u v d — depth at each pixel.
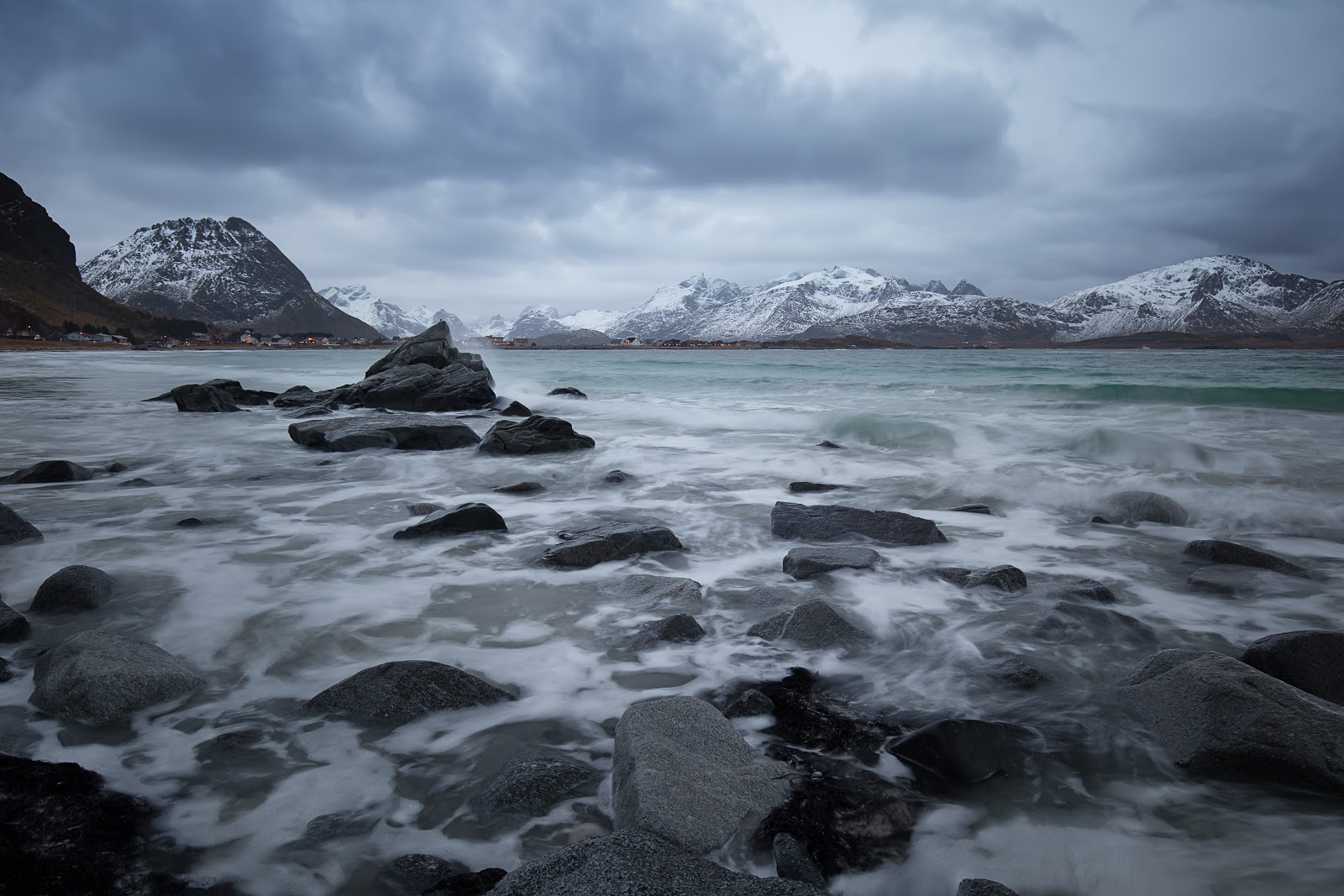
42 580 5.48
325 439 12.80
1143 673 3.76
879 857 2.57
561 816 2.76
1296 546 6.77
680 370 44.69
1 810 2.65
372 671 3.66
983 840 2.67
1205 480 9.46
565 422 13.02
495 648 4.35
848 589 5.42
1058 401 20.89
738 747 3.08
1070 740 3.34
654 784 2.68
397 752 3.21
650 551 6.49
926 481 9.84
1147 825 2.75
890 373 38.34
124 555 6.21
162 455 12.15
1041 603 5.08
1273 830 2.71
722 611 5.02
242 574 5.72
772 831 2.64
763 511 8.27
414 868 2.46
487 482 10.07
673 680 3.96
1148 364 53.44
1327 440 12.89
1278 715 3.11
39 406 20.75
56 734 3.30
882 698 3.75
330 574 5.76
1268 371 38.00
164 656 3.90
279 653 4.25
